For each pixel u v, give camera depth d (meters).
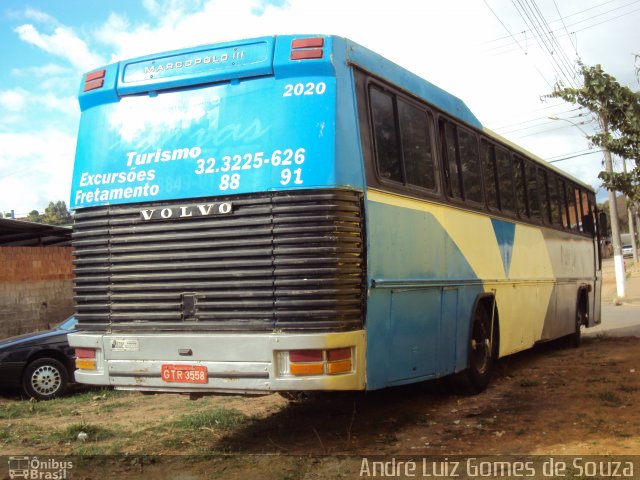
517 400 7.57
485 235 8.33
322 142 5.25
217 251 5.35
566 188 12.92
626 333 15.80
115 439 6.55
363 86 5.76
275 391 5.18
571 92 10.09
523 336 9.76
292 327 5.12
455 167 7.60
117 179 5.78
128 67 5.94
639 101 9.70
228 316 5.29
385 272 5.74
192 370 5.35
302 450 5.76
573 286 12.87
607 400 7.20
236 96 5.57
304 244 5.13
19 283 15.50
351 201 5.30
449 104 7.61
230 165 5.42
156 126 5.77
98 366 5.73
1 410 8.40
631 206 10.81
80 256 5.84
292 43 5.47
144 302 5.56
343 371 5.15
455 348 7.21
